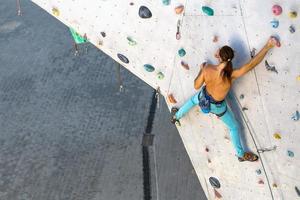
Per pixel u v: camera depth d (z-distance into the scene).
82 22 6.48
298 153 5.96
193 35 5.95
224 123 6.06
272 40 5.52
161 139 10.88
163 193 9.93
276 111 5.91
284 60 5.67
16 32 13.88
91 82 12.28
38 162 10.67
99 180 10.23
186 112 6.25
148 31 6.14
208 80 5.53
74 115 11.55
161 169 10.33
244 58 5.74
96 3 6.26
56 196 10.04
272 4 5.65
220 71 5.38
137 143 10.85
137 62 6.42
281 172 6.17
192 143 6.58
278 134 5.99
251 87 5.89
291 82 5.73
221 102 5.69
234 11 5.77
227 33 5.81
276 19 5.62
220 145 6.37
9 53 13.30
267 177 6.27
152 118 11.31
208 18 5.86
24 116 11.64
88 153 10.75
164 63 6.23
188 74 6.12
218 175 6.65
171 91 6.35
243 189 6.55
